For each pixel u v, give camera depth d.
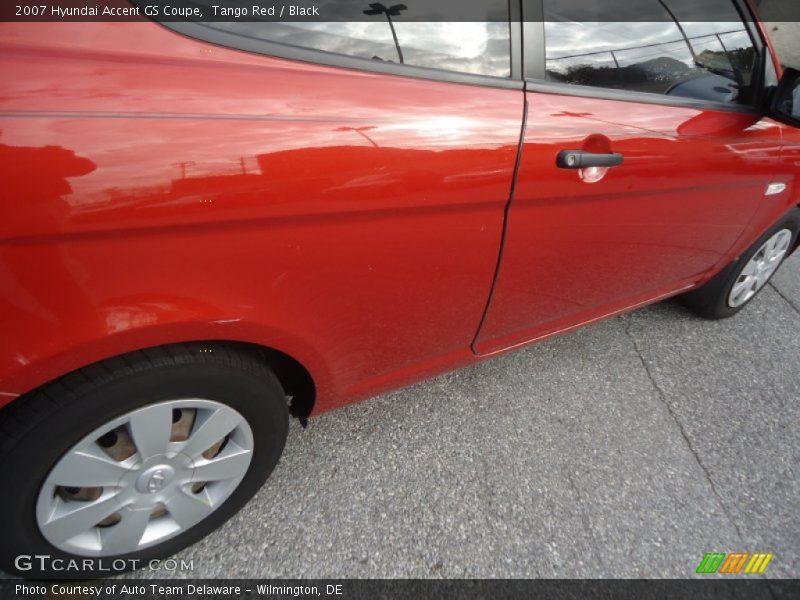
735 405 2.18
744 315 2.81
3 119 0.78
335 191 1.06
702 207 1.90
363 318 1.33
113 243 0.89
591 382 2.21
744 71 1.90
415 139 1.14
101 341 0.94
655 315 2.72
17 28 0.85
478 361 1.80
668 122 1.60
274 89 1.01
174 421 1.20
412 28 1.20
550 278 1.67
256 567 1.43
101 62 0.89
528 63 1.35
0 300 0.83
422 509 1.62
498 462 1.80
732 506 1.75
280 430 1.38
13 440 0.98
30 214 0.80
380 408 1.96
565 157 1.34
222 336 1.09
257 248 1.04
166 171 0.89
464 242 1.35
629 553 1.57
